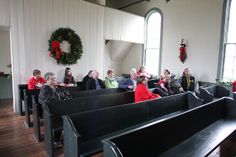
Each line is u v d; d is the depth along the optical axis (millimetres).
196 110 2508
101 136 2471
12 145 3158
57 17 5188
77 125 2273
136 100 3779
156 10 7035
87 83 4867
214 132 2564
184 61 6371
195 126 2508
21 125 4047
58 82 5340
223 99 3225
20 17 4605
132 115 2875
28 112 3904
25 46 4730
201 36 5945
